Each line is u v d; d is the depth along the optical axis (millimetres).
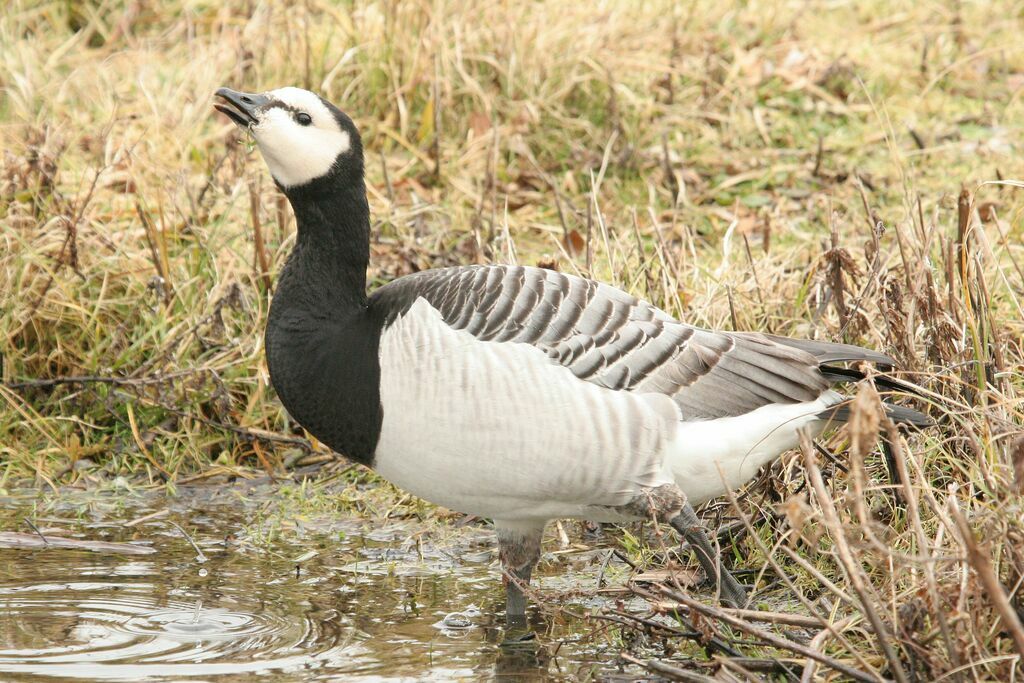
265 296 13258
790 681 7969
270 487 11891
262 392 12477
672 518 8430
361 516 11312
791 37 19516
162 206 14070
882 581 8664
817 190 15859
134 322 13078
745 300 12289
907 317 10141
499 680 8219
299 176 8898
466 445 8211
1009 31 20047
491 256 13461
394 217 14430
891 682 7488
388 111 16969
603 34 17641
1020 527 7746
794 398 8672
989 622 7746
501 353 8141
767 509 9906
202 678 8133
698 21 19359
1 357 12641
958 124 17297
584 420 8156
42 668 8227
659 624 8289
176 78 17359
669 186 15578
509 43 17109
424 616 9281
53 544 10602
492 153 15383
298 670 8297
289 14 18500
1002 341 10070
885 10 20812
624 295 8672
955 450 9375
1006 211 14484
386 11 17203
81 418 12562
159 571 10078
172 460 12109
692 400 8461
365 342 8516
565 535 10625
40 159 14086
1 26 18016
